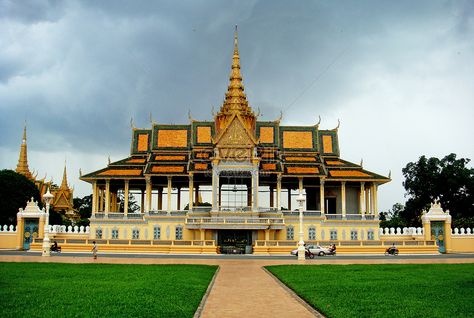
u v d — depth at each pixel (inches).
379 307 1158.3
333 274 1859.0
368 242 3609.7
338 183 4244.6
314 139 4335.6
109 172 4097.0
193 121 4293.8
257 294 1400.1
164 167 4077.3
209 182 4254.4
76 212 6702.8
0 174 4849.9
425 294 1347.2
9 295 1288.1
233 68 4559.5
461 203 5152.6
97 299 1239.5
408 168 5472.4
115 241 3538.4
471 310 1122.0
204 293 1400.1
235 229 3745.1
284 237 3922.2
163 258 2837.1
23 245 3686.0
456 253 3651.6
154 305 1168.8
